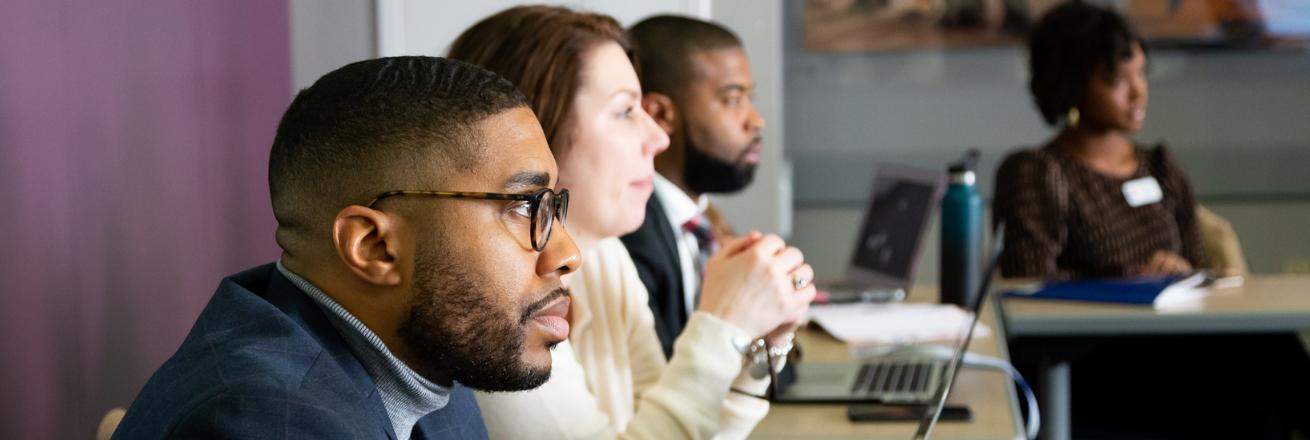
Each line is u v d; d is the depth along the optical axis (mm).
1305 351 2891
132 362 1917
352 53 2955
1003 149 5219
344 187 892
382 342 916
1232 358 2916
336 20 2943
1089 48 3189
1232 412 2840
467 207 895
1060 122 3451
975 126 5227
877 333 2299
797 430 1680
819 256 5355
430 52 3018
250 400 803
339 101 901
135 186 1914
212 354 853
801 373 1995
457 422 1051
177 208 2092
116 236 1847
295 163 906
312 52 2932
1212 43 5051
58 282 1662
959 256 2596
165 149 2035
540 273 939
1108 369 2967
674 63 2158
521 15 1525
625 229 1553
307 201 904
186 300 2137
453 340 905
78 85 1724
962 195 2609
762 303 1523
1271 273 5133
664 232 1962
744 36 4367
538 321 937
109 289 1823
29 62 1580
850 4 5215
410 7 2994
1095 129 3264
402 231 894
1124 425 2795
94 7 1771
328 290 912
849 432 1666
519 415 1354
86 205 1747
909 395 1820
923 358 2113
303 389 835
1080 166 3256
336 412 833
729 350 1486
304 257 916
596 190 1518
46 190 1625
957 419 1698
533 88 1485
